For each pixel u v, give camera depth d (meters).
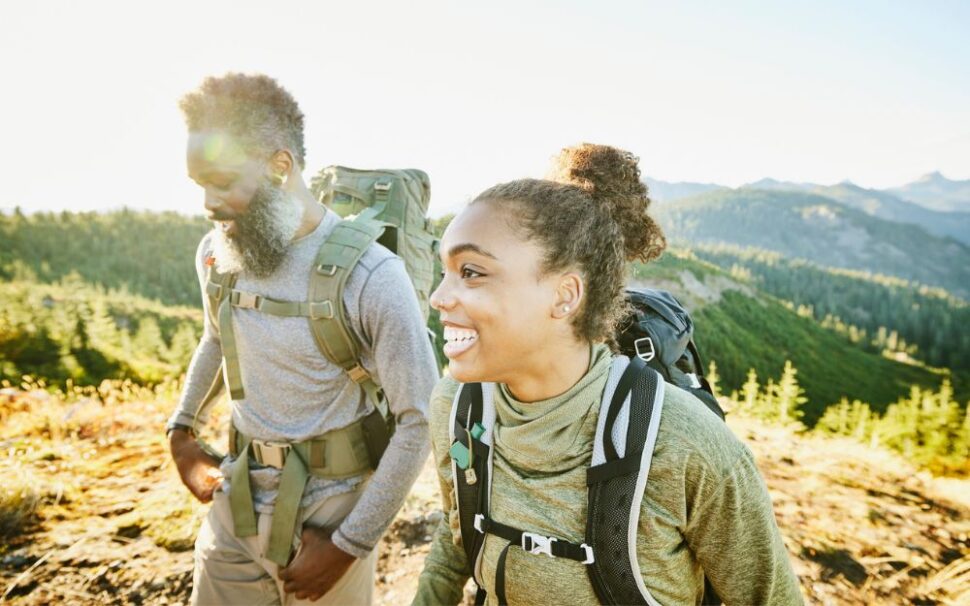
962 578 2.71
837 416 12.48
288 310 1.58
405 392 1.58
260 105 1.52
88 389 5.16
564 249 0.87
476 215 0.88
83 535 2.84
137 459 3.76
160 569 2.62
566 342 0.93
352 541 1.55
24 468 3.36
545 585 0.99
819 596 2.61
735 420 5.66
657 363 1.35
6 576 2.55
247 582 1.69
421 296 2.09
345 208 2.07
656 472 0.94
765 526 0.99
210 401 2.02
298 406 1.63
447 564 1.33
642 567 0.98
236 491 1.64
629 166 1.40
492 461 1.05
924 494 3.73
